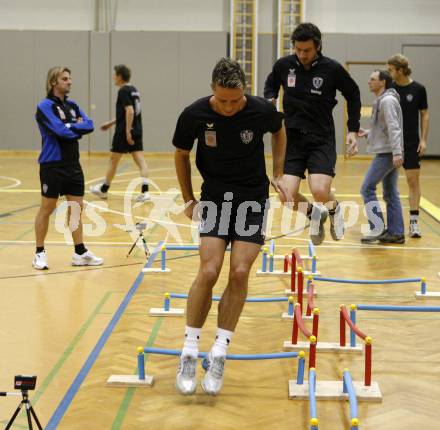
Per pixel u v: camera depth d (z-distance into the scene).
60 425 3.15
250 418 3.26
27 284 5.69
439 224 8.88
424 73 18.08
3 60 18.23
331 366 3.95
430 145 18.39
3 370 3.82
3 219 8.86
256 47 17.91
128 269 6.25
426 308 4.18
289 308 4.81
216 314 4.95
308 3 18.02
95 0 18.23
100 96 18.31
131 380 3.63
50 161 6.05
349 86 5.29
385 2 17.95
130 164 16.58
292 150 5.43
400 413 3.32
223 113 3.38
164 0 18.22
